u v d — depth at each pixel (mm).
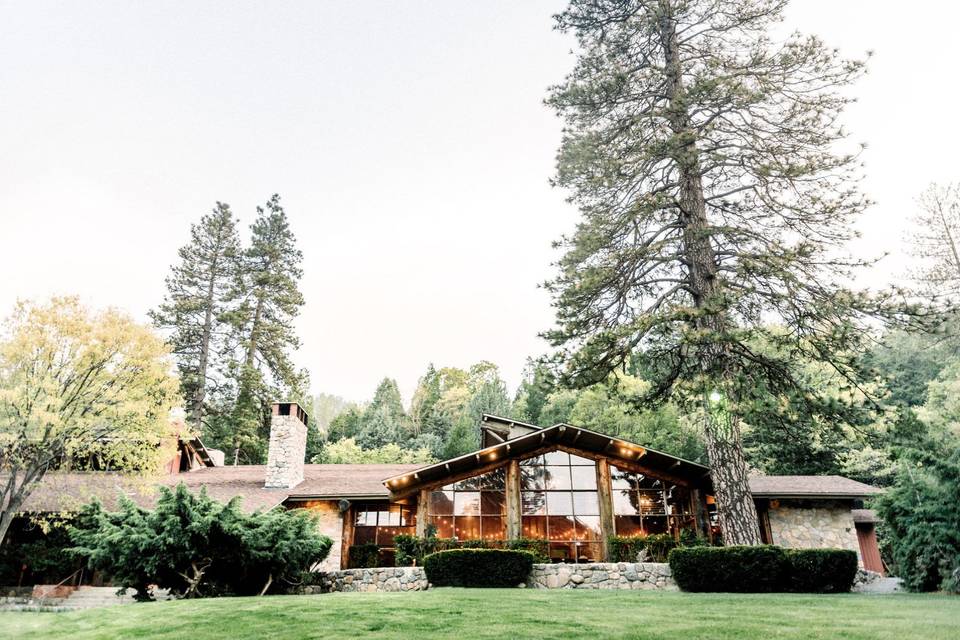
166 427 16250
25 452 14812
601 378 14461
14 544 16281
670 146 13820
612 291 15203
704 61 16125
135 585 11273
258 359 36156
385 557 19125
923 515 11680
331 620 7035
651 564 13992
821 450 26703
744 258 13227
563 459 19188
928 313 12383
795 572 11445
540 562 16172
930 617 6336
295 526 12195
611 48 16828
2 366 15102
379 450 42125
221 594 11969
